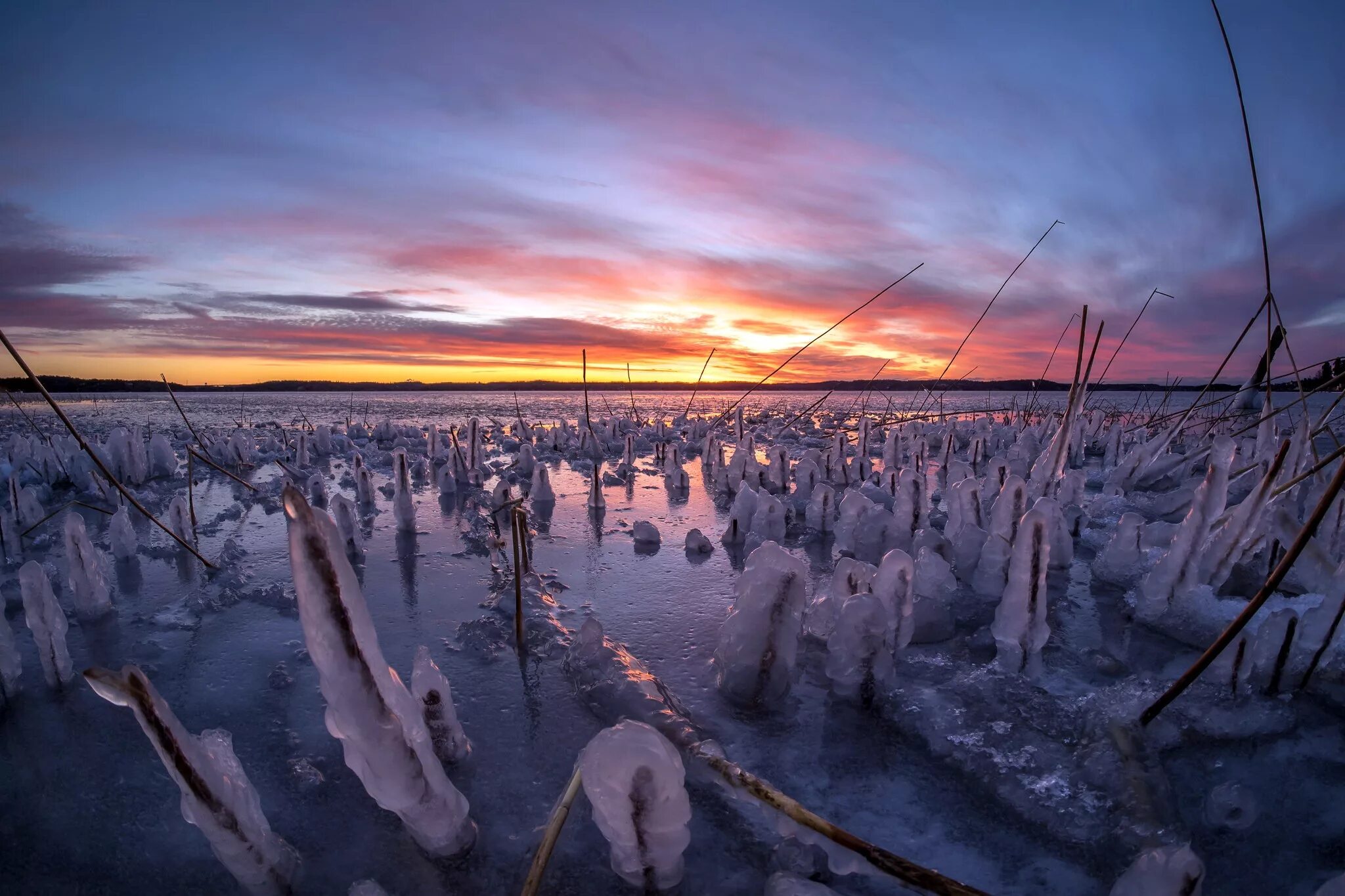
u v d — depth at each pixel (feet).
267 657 7.85
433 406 79.25
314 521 3.89
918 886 3.76
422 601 9.66
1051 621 8.84
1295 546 4.94
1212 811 4.87
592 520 15.15
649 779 4.07
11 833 5.04
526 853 4.75
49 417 47.32
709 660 7.72
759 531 12.85
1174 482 17.69
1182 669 7.37
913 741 6.03
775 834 4.90
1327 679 6.49
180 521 12.95
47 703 6.81
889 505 15.96
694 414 59.00
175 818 5.22
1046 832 4.91
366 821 5.12
